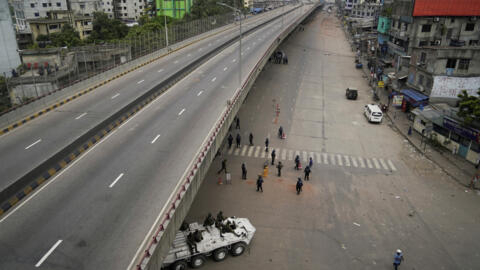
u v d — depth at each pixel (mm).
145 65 48750
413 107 45469
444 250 22141
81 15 93500
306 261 20891
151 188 18312
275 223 24359
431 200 27703
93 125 26094
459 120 34594
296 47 99062
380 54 72938
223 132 27328
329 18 193875
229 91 36438
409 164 33812
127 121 28281
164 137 24953
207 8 110750
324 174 31547
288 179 30516
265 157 34562
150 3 131750
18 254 13586
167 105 32312
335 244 22484
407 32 55625
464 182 30203
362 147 37531
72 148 22703
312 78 66625
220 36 79875
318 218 25125
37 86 31781
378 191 28969
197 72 45844
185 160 21469
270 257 21062
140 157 21828
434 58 40375
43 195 17625
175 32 65125
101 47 43281
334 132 41469
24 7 92375
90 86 36906
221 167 32188
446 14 52344
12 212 16219
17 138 23828
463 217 25562
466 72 39906
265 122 43938
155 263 13711
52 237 14570
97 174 19734
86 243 14266
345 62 81688
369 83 63250
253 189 28641
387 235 23500
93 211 16328
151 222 15586
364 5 141375
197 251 19203
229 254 21094
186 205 17703
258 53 58812
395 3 63000
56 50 40562
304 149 36594
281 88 59125
